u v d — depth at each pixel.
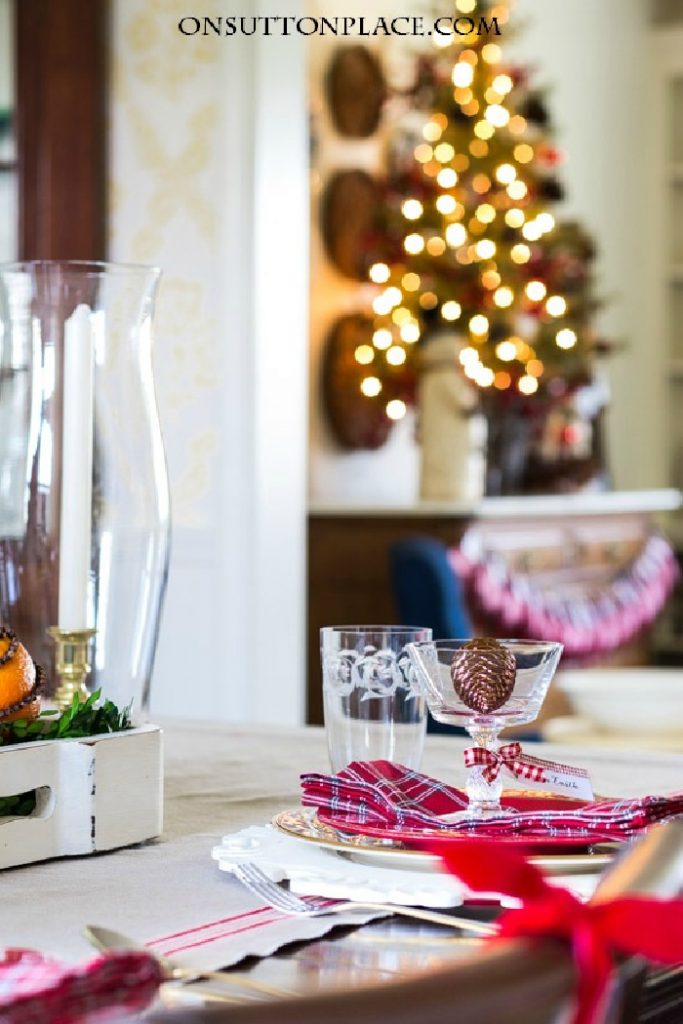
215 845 1.05
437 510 4.11
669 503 5.49
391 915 0.84
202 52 3.42
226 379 3.39
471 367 4.27
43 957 0.68
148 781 1.06
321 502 4.46
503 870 0.55
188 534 3.44
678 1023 0.87
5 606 1.17
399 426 4.89
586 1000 0.47
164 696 3.48
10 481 1.17
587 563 4.93
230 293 3.39
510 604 4.27
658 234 6.73
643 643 5.43
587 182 6.29
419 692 1.10
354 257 4.64
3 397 1.18
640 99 6.64
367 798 0.98
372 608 4.16
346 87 4.64
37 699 1.04
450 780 1.29
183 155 3.44
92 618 1.17
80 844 1.01
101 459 1.17
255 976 0.72
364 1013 0.42
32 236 3.48
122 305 1.19
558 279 4.52
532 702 1.02
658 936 0.49
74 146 3.46
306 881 0.88
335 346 4.57
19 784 0.98
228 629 3.40
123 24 3.50
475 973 0.44
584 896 0.83
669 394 6.79
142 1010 0.51
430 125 4.45
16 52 3.48
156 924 0.82
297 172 3.48
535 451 5.33
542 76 6.00
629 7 6.53
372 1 4.76
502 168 4.36
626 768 1.38
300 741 1.57
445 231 4.34
